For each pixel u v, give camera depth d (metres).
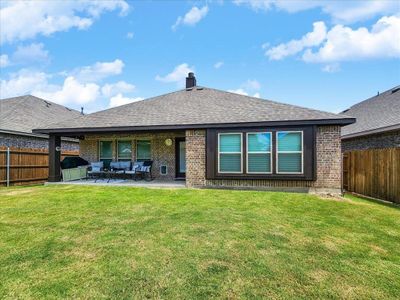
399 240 5.27
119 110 14.12
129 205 7.79
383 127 11.80
